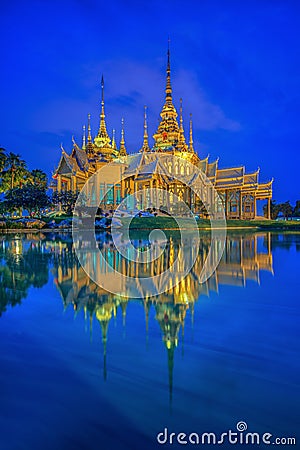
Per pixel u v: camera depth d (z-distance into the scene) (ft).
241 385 9.82
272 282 25.58
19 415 8.56
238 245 61.16
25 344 13.12
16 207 141.38
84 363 11.41
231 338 13.67
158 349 12.59
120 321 15.99
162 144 208.95
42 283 25.05
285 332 14.38
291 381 10.07
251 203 219.41
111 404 8.99
